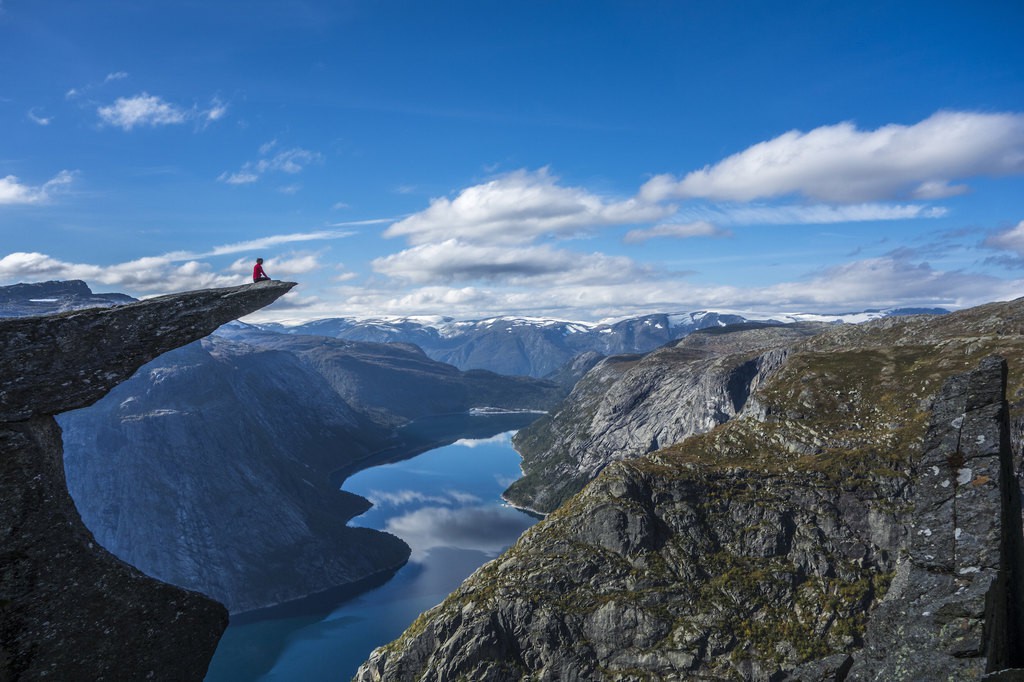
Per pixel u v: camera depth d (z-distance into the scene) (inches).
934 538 488.4
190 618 322.7
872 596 4384.8
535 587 4968.0
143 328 313.6
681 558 4901.6
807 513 4931.1
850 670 435.8
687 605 4628.4
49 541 287.3
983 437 529.7
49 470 295.6
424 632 5027.1
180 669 313.7
